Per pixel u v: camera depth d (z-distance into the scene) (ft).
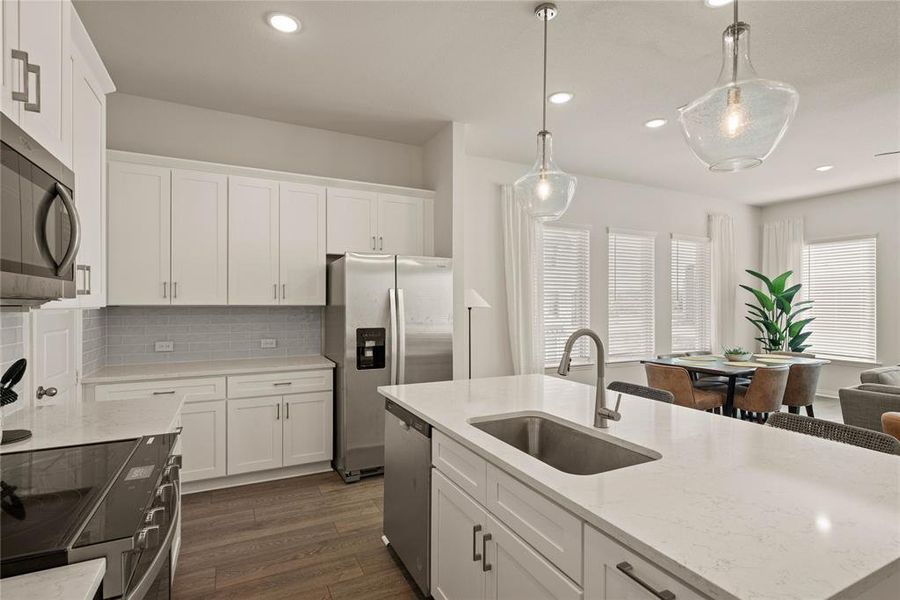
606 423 5.80
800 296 21.36
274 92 10.84
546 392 7.89
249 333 12.34
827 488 3.84
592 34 8.33
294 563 7.59
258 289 11.34
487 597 4.94
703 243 21.06
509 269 15.84
